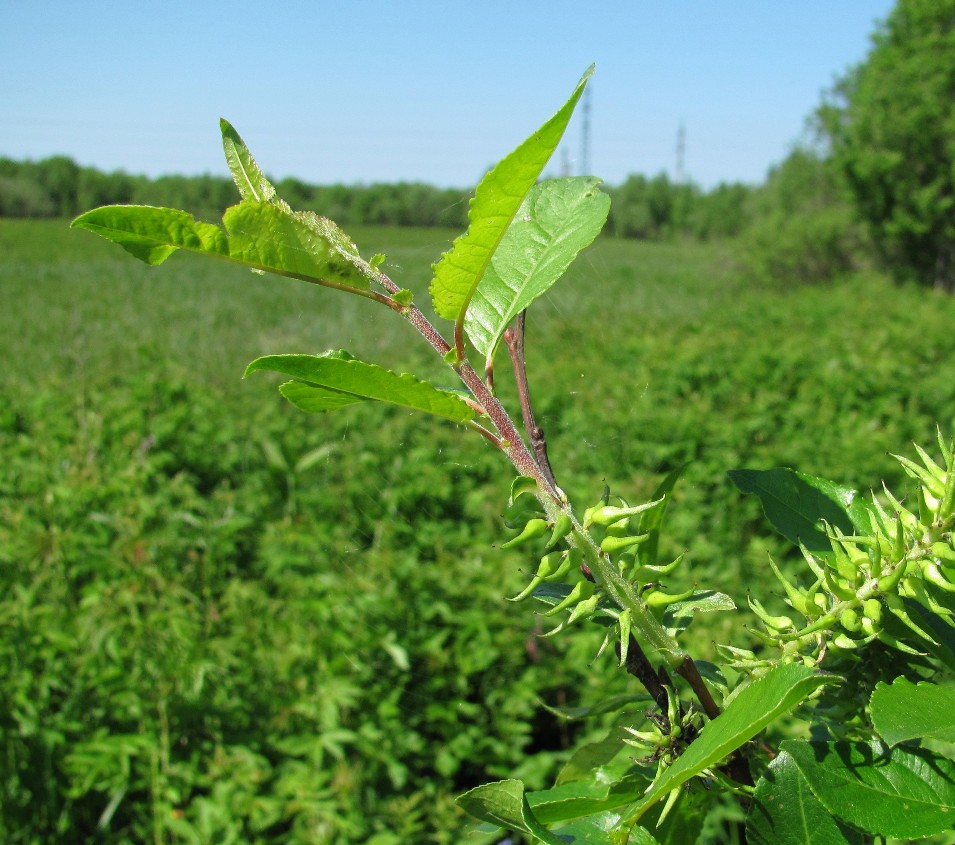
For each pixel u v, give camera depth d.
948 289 26.05
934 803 0.84
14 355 13.59
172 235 0.88
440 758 3.88
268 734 3.79
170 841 3.46
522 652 4.37
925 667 1.05
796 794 0.91
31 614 3.87
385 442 7.26
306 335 15.17
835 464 6.82
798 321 17.41
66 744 3.58
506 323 0.97
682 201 65.81
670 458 7.15
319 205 61.38
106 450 6.86
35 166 68.88
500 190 0.83
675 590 4.45
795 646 0.93
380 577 4.69
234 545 5.46
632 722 1.15
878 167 25.69
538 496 0.89
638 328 15.95
